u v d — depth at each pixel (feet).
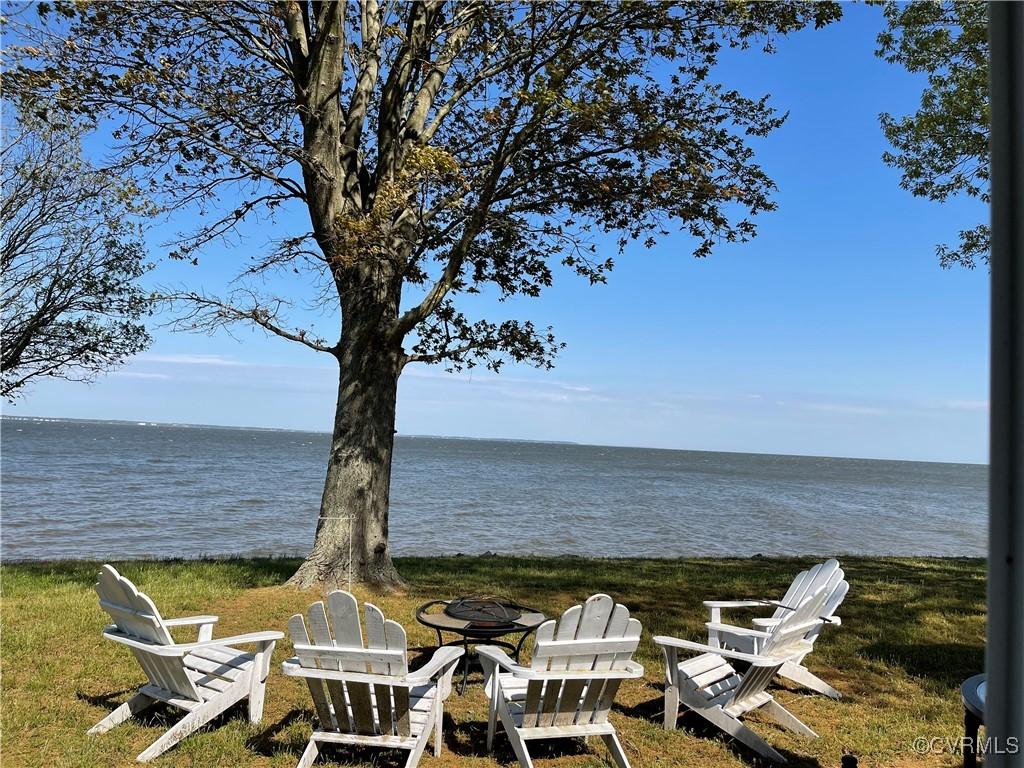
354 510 29.96
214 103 28.07
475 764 14.21
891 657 22.56
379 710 13.34
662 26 30.12
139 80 25.88
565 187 32.45
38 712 15.88
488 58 32.27
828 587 17.13
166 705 16.58
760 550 65.72
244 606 26.71
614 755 14.06
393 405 31.40
